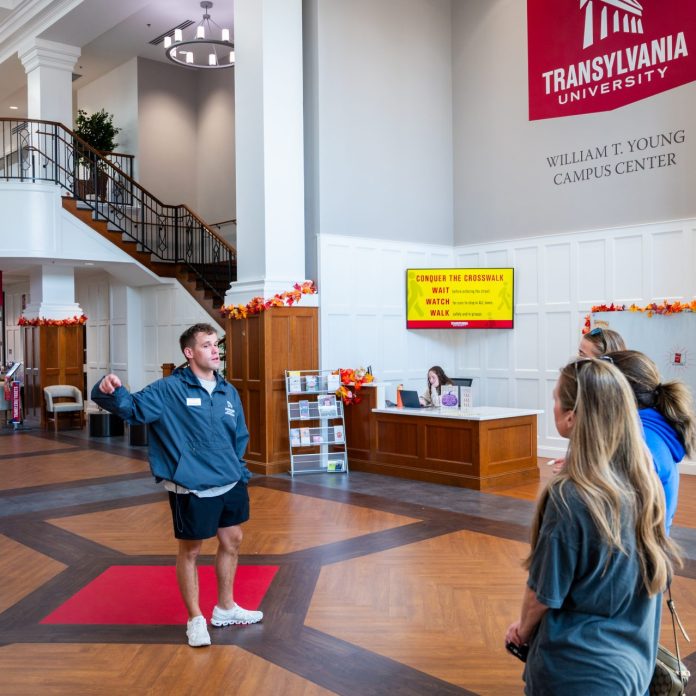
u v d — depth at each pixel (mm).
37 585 4492
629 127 8438
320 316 8781
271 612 3998
